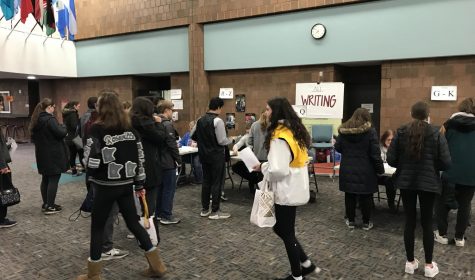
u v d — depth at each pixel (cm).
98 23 980
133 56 945
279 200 239
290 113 243
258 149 430
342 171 374
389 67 655
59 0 901
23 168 737
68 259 310
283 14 736
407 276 276
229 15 786
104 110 244
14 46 880
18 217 424
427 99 624
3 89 1223
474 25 569
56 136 424
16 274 283
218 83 848
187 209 460
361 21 658
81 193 541
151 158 317
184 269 290
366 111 361
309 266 265
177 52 877
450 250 324
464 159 313
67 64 1019
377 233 371
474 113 314
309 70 727
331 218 420
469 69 586
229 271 287
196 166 603
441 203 335
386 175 394
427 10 602
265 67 770
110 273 282
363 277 275
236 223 405
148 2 892
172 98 913
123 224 396
